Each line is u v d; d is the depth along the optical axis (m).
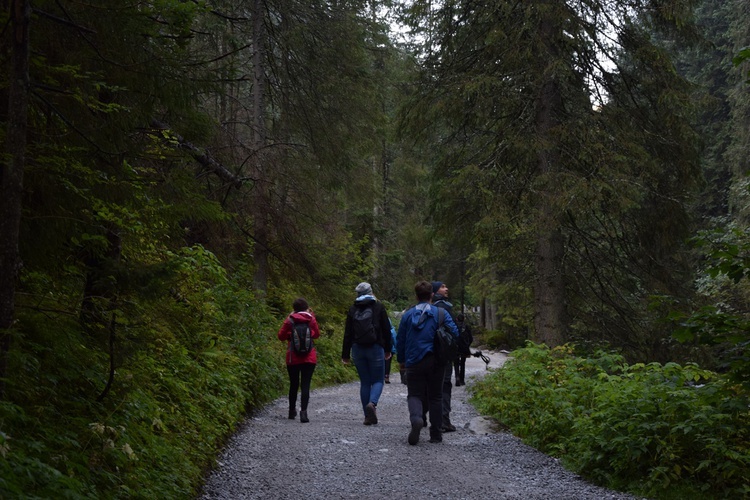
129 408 4.71
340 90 14.16
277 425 7.81
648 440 5.35
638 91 12.75
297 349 8.23
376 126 15.53
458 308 40.34
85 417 4.16
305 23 13.70
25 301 4.40
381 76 15.98
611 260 13.06
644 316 12.91
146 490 3.99
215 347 8.57
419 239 25.08
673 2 11.68
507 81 12.16
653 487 5.08
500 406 8.96
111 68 4.69
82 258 4.98
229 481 5.20
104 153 4.66
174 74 4.93
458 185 12.22
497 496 5.05
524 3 11.80
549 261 12.73
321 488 5.14
